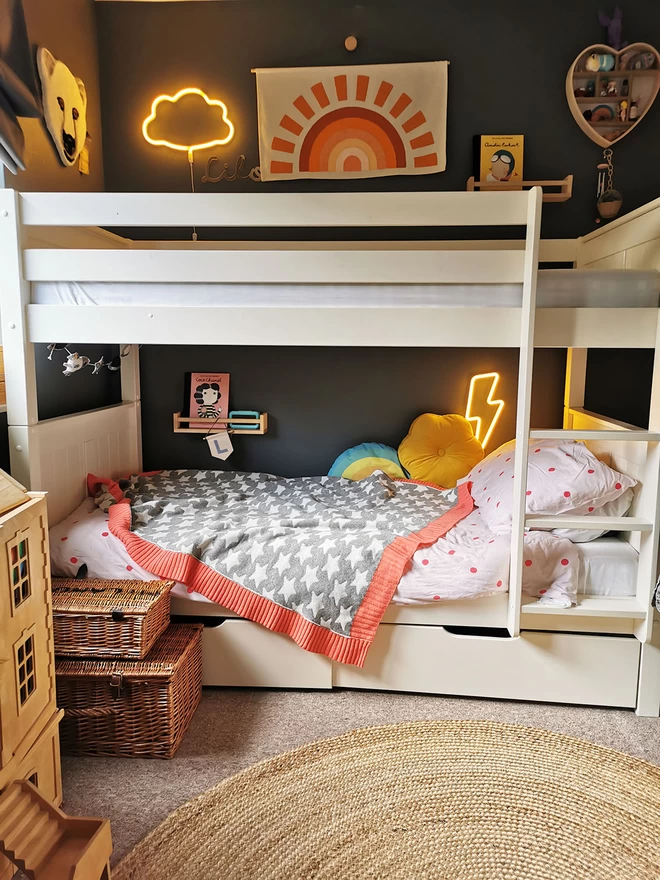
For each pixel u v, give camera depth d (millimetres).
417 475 2895
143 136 2953
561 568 1989
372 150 2863
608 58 2674
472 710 1972
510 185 2803
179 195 1824
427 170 2857
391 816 1525
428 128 2832
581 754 1764
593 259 2561
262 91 2859
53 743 1519
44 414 2406
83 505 2346
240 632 2029
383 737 1822
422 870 1380
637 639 1954
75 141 2588
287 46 2859
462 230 2883
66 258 1885
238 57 2881
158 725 1727
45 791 1465
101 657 1749
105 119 2947
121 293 1911
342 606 1955
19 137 1915
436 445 2900
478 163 2805
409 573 1964
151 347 3053
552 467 2168
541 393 2957
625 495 2107
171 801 1579
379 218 1806
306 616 1958
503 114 2824
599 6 2736
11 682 1321
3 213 1864
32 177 2291
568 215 2850
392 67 2803
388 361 2996
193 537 2059
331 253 1832
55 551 2047
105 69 2918
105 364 2924
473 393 2979
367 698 2031
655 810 1562
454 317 1836
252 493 2746
